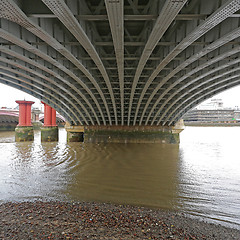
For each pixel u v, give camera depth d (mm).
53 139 41062
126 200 12469
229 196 13242
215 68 17375
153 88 23969
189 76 20312
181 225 9227
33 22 9320
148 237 7816
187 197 13008
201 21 9586
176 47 12109
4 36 10641
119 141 39094
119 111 34094
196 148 34000
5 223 8859
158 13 8914
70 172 19000
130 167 20953
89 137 39656
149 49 12344
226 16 8539
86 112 33250
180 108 34312
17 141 40844
